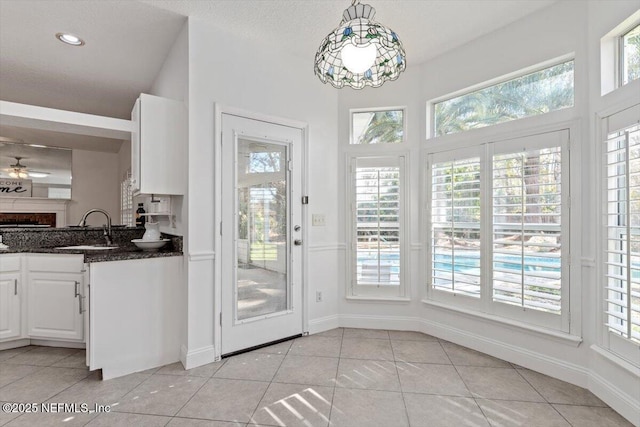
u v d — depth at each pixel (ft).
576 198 7.34
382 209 10.75
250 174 9.26
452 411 6.24
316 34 8.94
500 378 7.54
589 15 7.04
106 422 5.89
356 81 6.01
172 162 8.22
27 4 7.46
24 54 9.71
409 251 10.61
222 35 8.64
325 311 10.77
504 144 8.55
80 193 20.52
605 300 6.59
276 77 9.68
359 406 6.40
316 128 10.56
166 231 10.05
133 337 7.83
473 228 9.16
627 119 6.09
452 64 9.77
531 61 8.11
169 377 7.54
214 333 8.42
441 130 10.30
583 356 7.20
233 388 7.06
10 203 18.76
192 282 8.12
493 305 8.77
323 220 10.73
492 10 7.99
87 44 9.21
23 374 7.76
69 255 9.18
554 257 7.60
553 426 5.79
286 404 6.46
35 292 9.29
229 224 8.78
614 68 6.68
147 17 8.05
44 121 8.30
